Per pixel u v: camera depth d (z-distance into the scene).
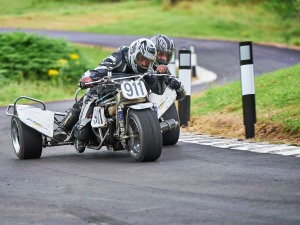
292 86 47.97
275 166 29.52
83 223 20.81
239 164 30.39
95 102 34.78
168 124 34.41
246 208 21.89
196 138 40.91
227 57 116.38
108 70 33.88
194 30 167.25
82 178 28.53
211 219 20.72
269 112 42.91
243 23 171.12
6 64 93.31
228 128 43.59
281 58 107.50
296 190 24.34
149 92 34.78
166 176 28.03
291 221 20.25
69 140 36.69
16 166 33.31
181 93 36.78
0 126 51.28
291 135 38.22
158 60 37.06
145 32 170.25
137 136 32.66
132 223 20.58
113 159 34.12
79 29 183.50
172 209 22.09
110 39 156.12
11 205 23.66
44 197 24.83
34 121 35.75
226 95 51.78
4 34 99.81
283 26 167.12
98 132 34.53
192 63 96.12
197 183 26.20
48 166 32.69
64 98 77.50
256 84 52.16
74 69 95.50
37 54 95.44
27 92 81.19
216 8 188.50
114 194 24.78
